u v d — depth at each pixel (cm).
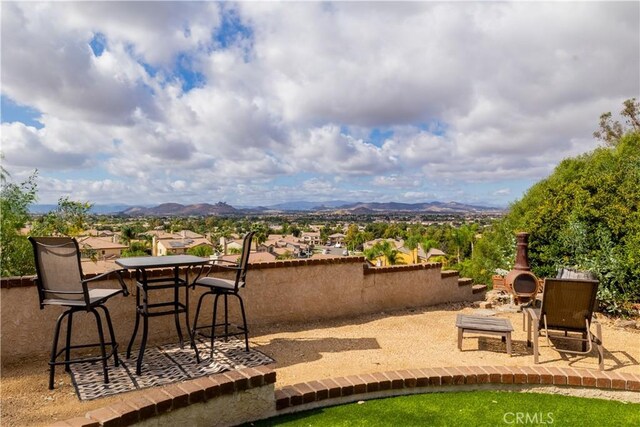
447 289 860
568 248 819
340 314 719
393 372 412
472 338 592
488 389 411
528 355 520
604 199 804
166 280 484
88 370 441
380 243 5756
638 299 733
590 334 479
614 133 1989
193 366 456
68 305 404
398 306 789
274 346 545
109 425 271
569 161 1341
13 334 465
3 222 826
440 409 364
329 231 14775
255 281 638
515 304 791
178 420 303
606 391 399
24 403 368
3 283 460
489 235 1822
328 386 377
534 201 1291
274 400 349
